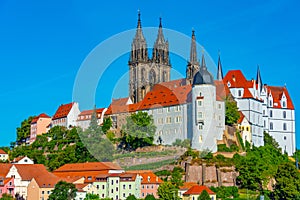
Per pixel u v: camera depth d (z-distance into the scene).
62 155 192.38
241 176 161.12
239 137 182.00
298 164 191.12
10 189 160.00
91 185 139.12
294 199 145.88
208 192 143.25
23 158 196.50
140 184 123.56
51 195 134.00
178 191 139.00
